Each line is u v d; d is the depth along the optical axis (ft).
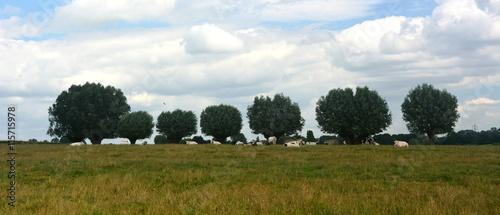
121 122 246.27
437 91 219.41
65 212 29.89
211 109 268.21
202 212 30.19
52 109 260.21
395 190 40.93
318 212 29.76
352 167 61.41
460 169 59.47
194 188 42.04
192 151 106.11
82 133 253.44
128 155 92.48
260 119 263.49
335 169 60.08
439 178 50.57
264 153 97.14
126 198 36.22
